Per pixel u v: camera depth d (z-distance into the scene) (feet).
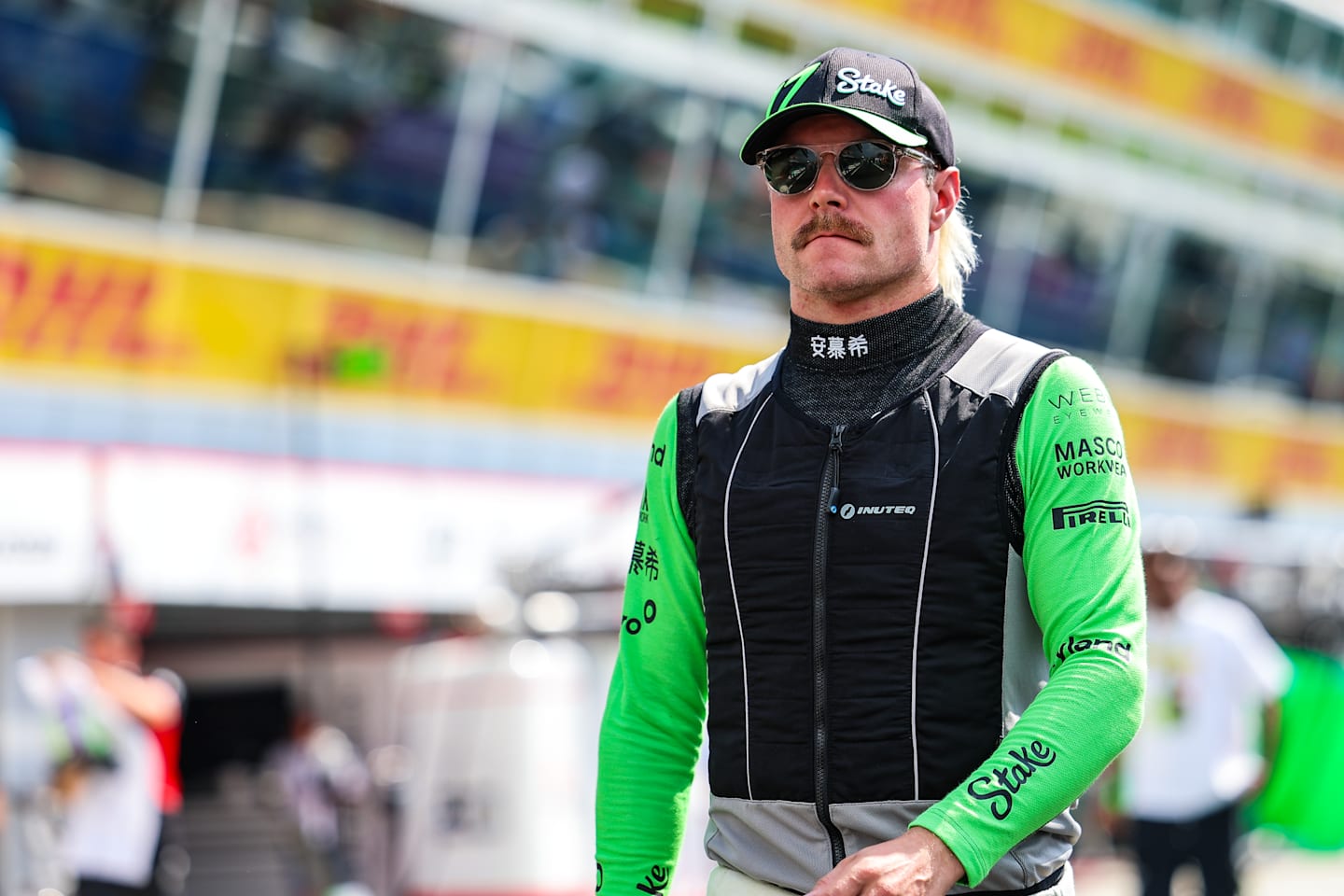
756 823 15.72
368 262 67.05
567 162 72.95
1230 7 110.73
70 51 57.98
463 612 68.28
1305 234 121.49
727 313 80.94
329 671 64.39
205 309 62.49
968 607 15.03
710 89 77.82
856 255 15.85
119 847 49.49
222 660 64.75
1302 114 119.85
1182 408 110.93
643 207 76.48
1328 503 125.59
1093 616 14.67
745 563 15.79
